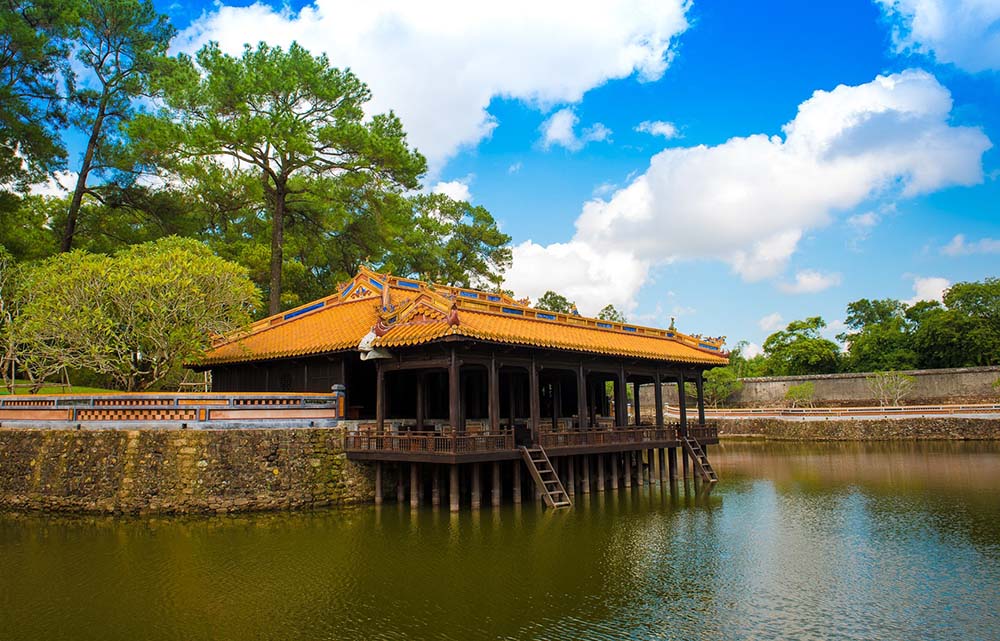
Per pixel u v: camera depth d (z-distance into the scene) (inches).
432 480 992.2
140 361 1081.4
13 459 967.6
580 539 796.0
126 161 1577.3
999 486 1264.8
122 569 665.0
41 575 646.5
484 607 565.9
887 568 686.5
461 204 2501.2
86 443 918.4
